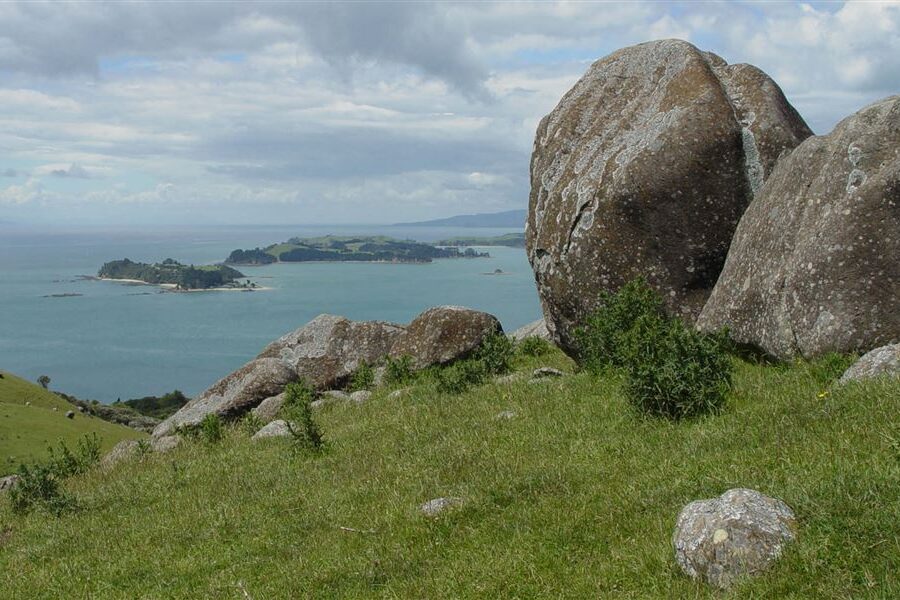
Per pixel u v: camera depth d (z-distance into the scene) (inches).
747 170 660.1
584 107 777.6
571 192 716.0
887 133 518.3
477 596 309.3
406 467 482.0
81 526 527.2
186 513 503.5
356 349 1022.4
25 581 441.4
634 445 426.6
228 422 932.6
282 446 635.5
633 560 297.4
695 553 273.6
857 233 504.7
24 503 601.3
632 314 621.0
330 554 384.2
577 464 418.3
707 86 681.6
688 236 663.1
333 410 754.2
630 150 684.1
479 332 915.4
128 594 396.5
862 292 501.4
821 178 542.3
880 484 286.2
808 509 280.2
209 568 409.1
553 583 303.7
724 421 426.0
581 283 701.9
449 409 610.5
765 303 557.9
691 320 658.8
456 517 384.8
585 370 659.4
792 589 248.7
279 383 958.4
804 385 467.5
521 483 402.9
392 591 330.0
